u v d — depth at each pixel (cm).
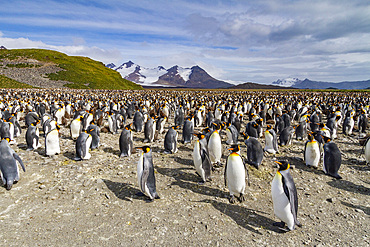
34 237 451
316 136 976
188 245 446
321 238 476
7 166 624
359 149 1073
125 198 605
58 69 8438
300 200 623
